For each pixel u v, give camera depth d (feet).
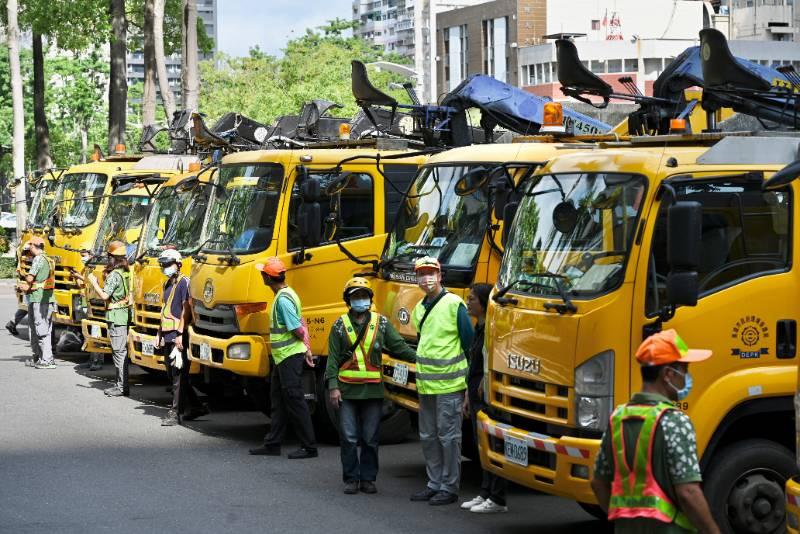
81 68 222.48
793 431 29.84
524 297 30.35
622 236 28.53
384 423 45.88
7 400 54.95
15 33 116.57
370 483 37.09
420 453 44.19
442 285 38.09
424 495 36.06
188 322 48.26
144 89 112.68
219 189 47.19
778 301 28.91
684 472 20.06
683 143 31.58
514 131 52.16
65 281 70.54
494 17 253.24
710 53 33.94
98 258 63.05
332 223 44.93
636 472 20.35
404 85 53.67
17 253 84.17
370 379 36.76
